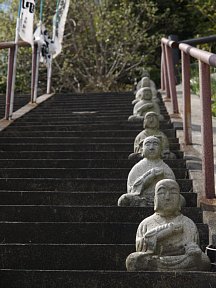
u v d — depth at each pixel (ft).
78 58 67.92
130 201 18.17
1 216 18.15
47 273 13.50
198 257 13.42
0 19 66.18
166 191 14.24
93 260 15.16
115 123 32.45
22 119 34.27
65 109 38.70
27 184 21.20
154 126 24.27
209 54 17.53
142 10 67.36
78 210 18.01
